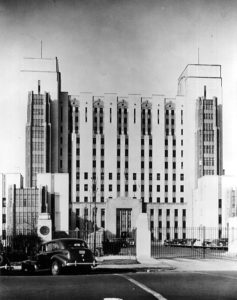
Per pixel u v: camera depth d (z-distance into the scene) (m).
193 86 116.44
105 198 125.50
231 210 101.69
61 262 22.62
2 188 105.94
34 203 106.31
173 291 16.44
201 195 109.12
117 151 126.69
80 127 125.94
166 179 126.31
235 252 41.91
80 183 125.19
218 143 117.94
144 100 127.75
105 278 20.52
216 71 116.94
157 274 22.98
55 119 119.38
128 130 127.31
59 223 110.06
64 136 124.38
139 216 35.97
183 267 28.16
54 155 120.62
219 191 104.06
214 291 16.64
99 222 122.69
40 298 14.89
